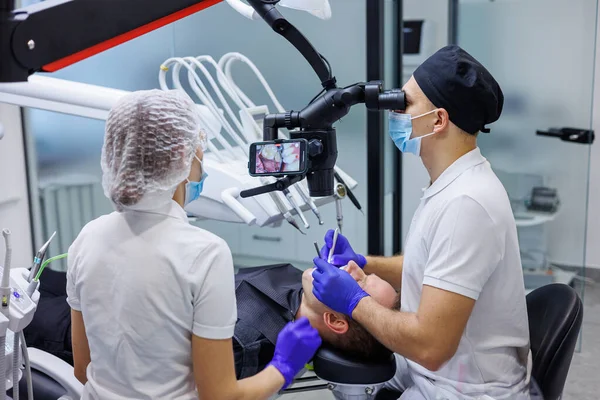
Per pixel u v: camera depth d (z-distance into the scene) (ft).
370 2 8.43
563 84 9.68
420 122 4.79
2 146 8.82
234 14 8.63
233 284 3.93
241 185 6.27
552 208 10.25
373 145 9.05
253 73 8.91
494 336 4.88
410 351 4.50
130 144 3.75
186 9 3.36
